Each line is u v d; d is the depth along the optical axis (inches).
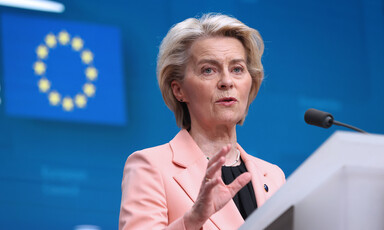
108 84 288.5
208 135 111.7
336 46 332.8
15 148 271.7
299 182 64.7
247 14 316.5
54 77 281.1
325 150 61.1
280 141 312.7
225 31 112.0
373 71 335.6
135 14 298.2
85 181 279.3
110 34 292.0
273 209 67.1
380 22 339.6
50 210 272.4
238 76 110.1
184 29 112.5
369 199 63.6
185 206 98.3
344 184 62.9
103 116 286.0
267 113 313.3
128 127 289.6
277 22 323.3
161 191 99.6
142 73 295.4
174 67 113.9
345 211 63.3
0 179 268.5
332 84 328.8
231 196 79.6
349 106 329.7
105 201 280.7
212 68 109.3
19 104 274.7
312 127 319.9
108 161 283.7
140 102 293.3
